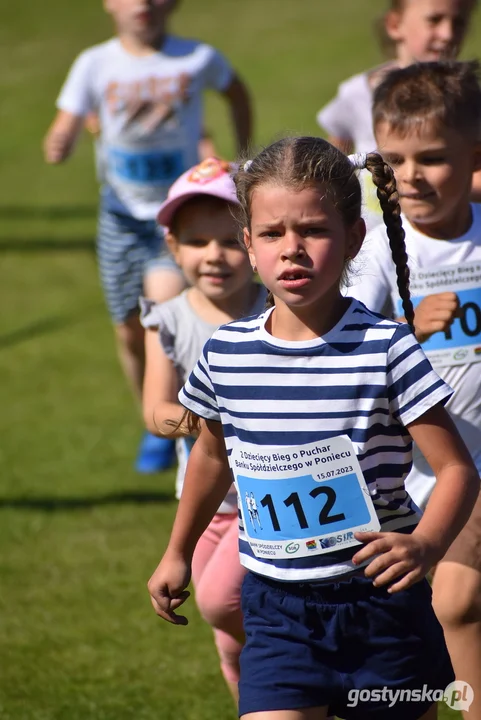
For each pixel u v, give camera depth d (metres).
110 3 24.17
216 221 13.20
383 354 9.58
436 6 18.89
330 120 20.34
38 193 49.38
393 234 10.89
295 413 9.74
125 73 24.08
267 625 10.09
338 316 9.84
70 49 78.69
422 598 10.01
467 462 9.57
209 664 15.02
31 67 74.62
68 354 30.62
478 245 12.62
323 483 9.74
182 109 24.16
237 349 10.03
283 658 9.93
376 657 9.88
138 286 23.89
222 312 13.49
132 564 18.06
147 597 16.97
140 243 23.81
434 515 9.27
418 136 12.32
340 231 9.72
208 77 24.67
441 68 12.85
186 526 10.80
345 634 9.85
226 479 10.75
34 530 19.42
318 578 9.84
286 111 59.88
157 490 21.19
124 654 15.33
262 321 10.08
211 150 25.48
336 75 67.44
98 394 27.33
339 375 9.65
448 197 12.41
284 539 9.92
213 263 13.18
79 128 24.44
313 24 81.44
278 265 9.61
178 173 24.08
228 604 12.37
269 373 9.85
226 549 12.51
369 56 71.25
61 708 13.92
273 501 9.89
